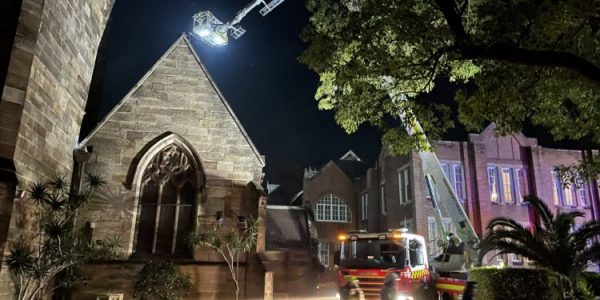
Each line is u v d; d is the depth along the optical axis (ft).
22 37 39.88
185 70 65.62
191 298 58.08
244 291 59.06
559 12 27.99
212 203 61.57
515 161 107.86
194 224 60.75
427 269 52.60
